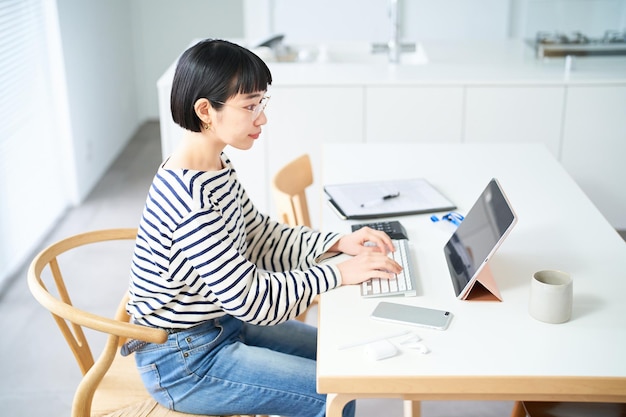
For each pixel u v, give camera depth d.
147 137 5.30
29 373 2.56
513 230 1.90
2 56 3.31
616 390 1.28
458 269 1.63
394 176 2.30
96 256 3.45
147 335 1.48
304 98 3.33
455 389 1.30
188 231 1.49
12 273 3.24
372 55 4.07
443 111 3.33
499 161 2.43
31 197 3.55
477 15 4.91
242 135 1.55
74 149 4.01
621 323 1.45
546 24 3.58
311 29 5.00
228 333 1.65
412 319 1.47
